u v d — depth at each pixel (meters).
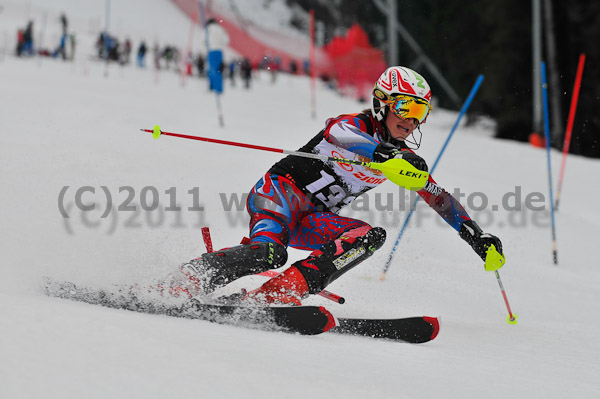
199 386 6.28
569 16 83.56
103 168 23.83
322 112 68.00
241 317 9.80
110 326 7.48
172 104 53.72
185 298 10.29
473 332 12.31
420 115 11.63
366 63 113.62
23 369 5.93
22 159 23.66
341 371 7.86
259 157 31.77
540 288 19.16
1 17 127.12
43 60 90.06
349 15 139.00
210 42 44.69
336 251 11.10
